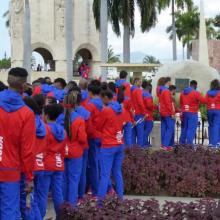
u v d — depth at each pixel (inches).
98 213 304.8
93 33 2218.3
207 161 493.0
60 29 2190.0
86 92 439.8
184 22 2655.0
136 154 497.7
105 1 1145.4
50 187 328.8
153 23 1537.9
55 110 323.0
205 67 1065.5
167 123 617.9
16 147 247.9
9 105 245.3
